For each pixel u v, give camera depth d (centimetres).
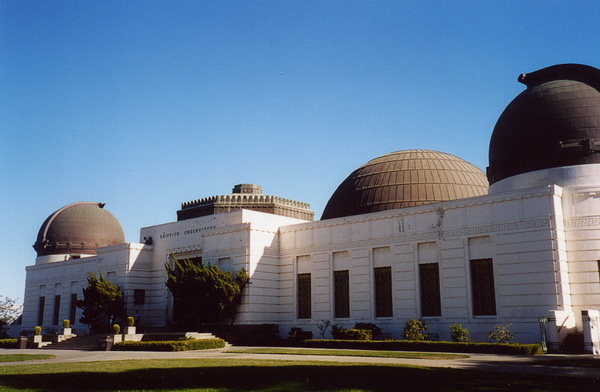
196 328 4847
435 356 2862
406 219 4141
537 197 3525
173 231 5750
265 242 4859
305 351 3397
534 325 3406
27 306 7369
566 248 3491
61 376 1942
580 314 3378
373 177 5125
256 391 1521
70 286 6744
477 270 3744
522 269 3519
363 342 3678
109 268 5969
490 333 3469
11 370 2258
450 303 3806
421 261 4031
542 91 4084
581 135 3762
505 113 4247
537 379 1802
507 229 3619
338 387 1595
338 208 5150
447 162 5166
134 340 4428
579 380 1784
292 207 6462
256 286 4706
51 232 7394
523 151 3941
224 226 5131
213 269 4619
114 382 1745
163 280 5731
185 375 1923
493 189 4162
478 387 1602
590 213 3466
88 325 5962
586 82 4138
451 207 3906
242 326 4562
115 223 7725
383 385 1636
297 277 4788
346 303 4422
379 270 4266
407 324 3834
